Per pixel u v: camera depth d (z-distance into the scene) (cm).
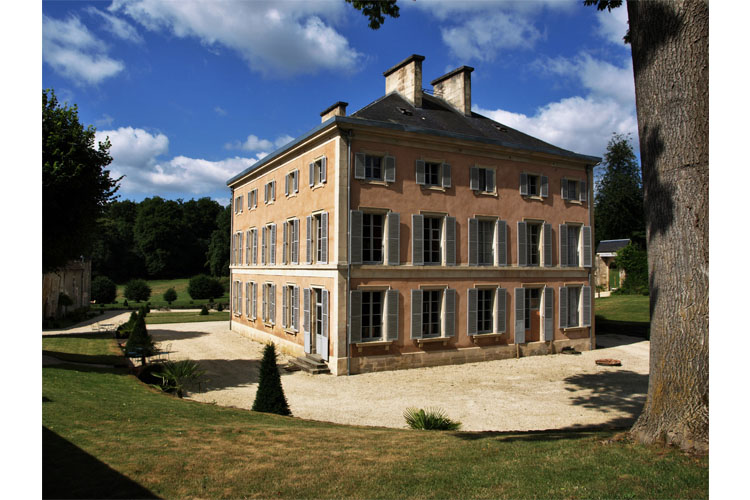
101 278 5781
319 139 2020
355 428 1065
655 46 754
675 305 714
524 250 2331
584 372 1944
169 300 5900
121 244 9069
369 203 1916
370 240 1945
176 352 2367
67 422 922
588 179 2589
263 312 2683
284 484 669
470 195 2175
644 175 782
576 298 2544
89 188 2050
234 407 1284
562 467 682
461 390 1627
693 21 718
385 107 2238
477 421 1275
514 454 769
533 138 2675
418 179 2033
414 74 2397
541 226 2411
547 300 2392
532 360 2208
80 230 2108
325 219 1955
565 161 2494
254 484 668
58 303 4072
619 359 2262
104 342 2503
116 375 1566
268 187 2702
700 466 627
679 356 705
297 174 2281
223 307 5425
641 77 782
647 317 3634
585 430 1182
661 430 714
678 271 713
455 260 2112
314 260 2098
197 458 768
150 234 9162
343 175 1869
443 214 2089
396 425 1238
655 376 740
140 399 1222
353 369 1858
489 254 2261
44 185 1856
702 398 684
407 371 1925
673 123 728
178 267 9525
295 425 1058
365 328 1922
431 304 2086
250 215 3012
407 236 1994
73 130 1980
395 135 1962
